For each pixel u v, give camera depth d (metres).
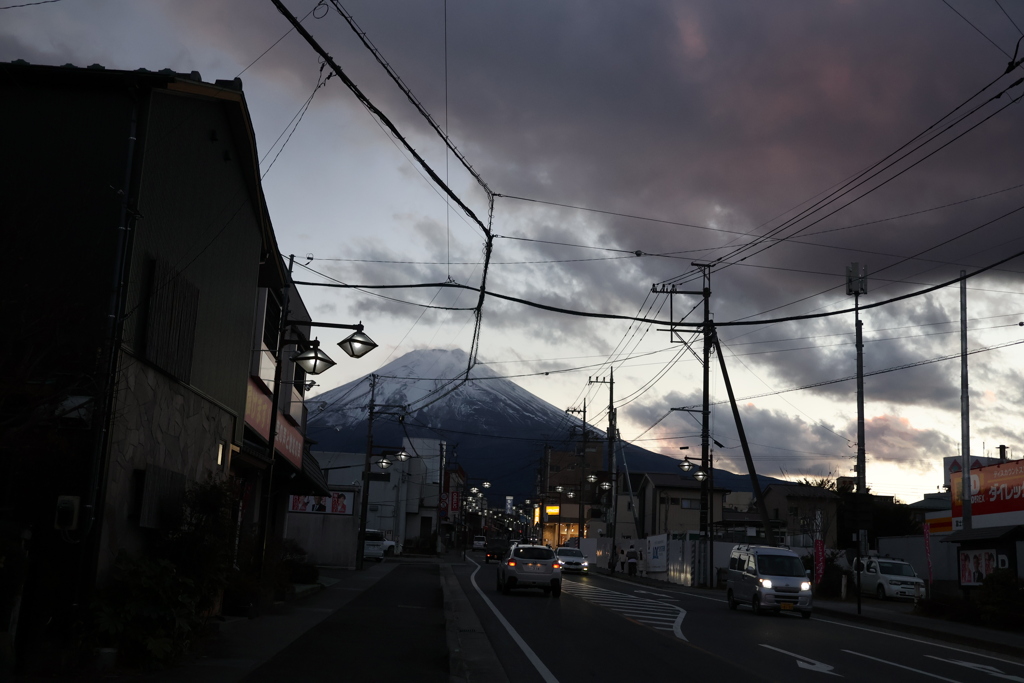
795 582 25.97
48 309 10.00
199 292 13.44
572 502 115.25
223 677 9.71
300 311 24.36
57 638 9.74
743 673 12.91
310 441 31.02
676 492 76.75
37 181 10.84
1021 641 20.34
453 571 46.16
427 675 11.01
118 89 11.20
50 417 9.49
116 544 10.71
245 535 17.14
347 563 44.06
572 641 16.39
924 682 13.03
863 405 40.47
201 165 13.20
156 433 11.98
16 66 10.92
